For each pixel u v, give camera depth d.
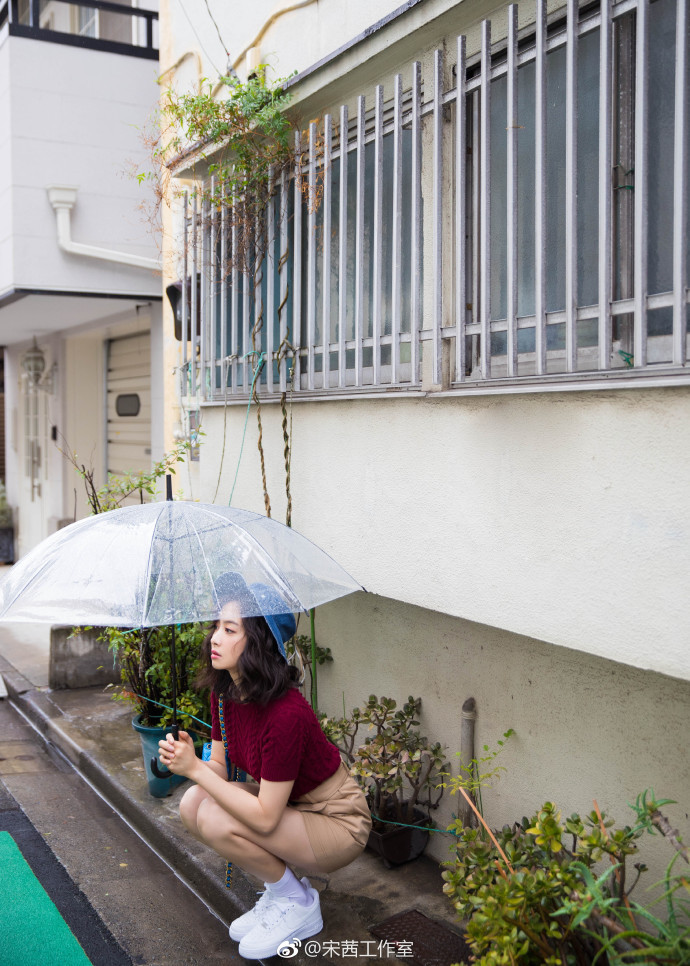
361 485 3.75
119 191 7.68
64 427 10.43
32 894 3.86
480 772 3.85
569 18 2.75
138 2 8.49
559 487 2.82
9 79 7.20
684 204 2.45
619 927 2.42
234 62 5.36
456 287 3.27
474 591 3.17
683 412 2.43
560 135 3.11
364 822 3.30
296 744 3.05
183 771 3.13
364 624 4.57
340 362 3.88
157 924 3.65
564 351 3.09
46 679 7.02
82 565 2.99
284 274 4.38
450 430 3.25
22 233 7.32
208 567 2.97
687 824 3.03
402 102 3.57
